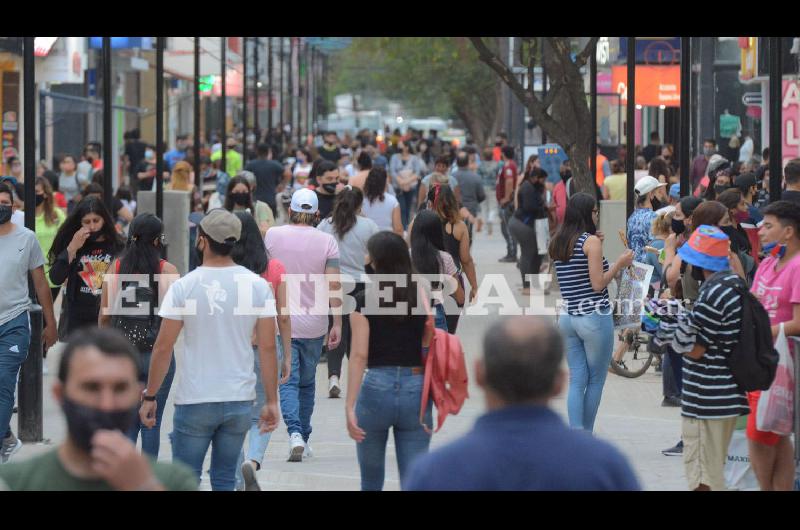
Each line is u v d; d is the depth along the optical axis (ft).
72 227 95.76
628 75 168.55
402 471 73.67
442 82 609.83
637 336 141.08
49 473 40.60
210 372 72.69
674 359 121.19
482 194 240.32
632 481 41.91
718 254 76.69
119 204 187.62
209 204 198.08
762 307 76.69
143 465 38.42
